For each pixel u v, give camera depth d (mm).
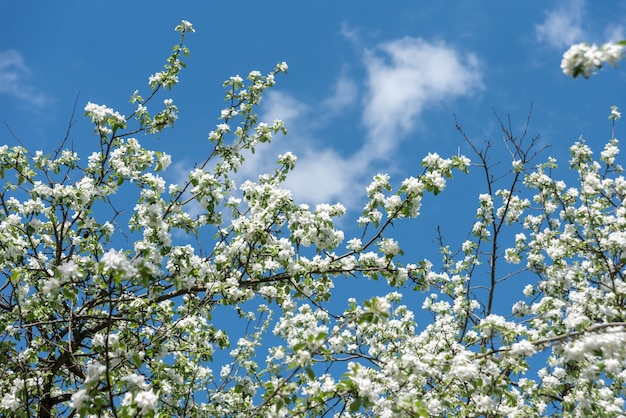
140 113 8805
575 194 10000
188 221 7871
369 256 7648
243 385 8234
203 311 7664
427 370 6008
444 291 10266
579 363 6625
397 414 5492
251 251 7594
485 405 6629
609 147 10289
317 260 7895
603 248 9047
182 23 9188
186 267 7180
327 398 5527
